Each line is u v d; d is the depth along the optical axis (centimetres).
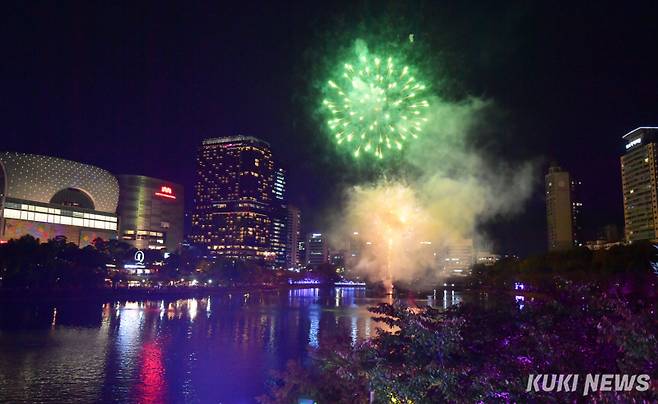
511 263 15212
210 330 6806
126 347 5181
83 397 3166
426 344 795
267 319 8569
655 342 595
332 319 8488
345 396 1073
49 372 3872
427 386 725
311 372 1297
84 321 7819
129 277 17812
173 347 5197
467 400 677
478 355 812
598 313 799
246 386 3441
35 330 6494
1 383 3497
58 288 12619
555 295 914
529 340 786
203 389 3359
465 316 1017
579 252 11275
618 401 554
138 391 3300
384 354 934
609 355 712
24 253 12188
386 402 773
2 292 10838
